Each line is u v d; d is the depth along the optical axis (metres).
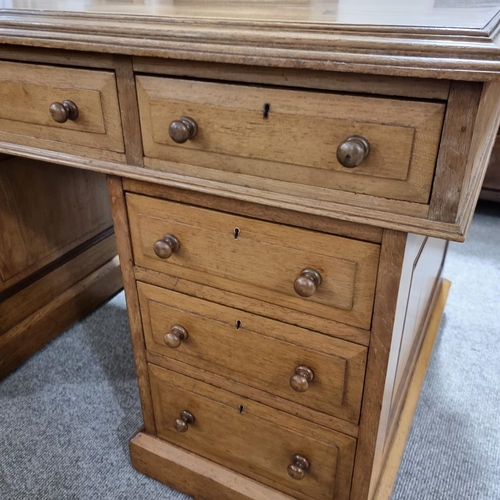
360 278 0.68
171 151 0.72
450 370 1.37
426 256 1.00
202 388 0.94
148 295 0.90
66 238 1.46
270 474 0.96
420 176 0.57
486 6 0.76
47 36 0.70
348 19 0.62
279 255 0.73
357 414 0.79
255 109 0.63
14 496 1.05
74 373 1.38
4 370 1.34
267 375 0.85
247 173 0.68
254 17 0.66
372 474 0.86
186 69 0.65
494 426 1.20
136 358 1.00
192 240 0.79
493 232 2.08
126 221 0.84
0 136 0.88
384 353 0.72
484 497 1.03
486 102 0.56
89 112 0.76
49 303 1.46
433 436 1.18
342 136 0.59
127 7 0.81
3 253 1.28
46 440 1.18
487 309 1.61
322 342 0.76
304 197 0.65
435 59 0.51
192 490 1.04
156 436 1.08
